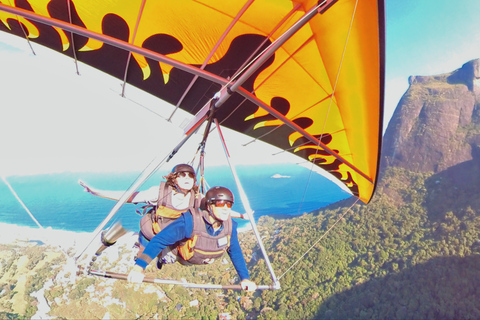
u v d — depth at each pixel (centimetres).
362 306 9312
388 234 11875
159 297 10519
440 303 8556
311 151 1096
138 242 426
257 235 624
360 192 1234
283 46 646
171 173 394
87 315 9350
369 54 555
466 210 11169
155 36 704
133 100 961
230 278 11275
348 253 11688
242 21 611
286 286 10888
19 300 9550
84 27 709
